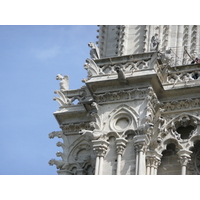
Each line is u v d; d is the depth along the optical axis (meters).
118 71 49.00
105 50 55.19
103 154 47.97
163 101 50.53
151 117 48.84
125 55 50.78
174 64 53.94
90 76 50.62
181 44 55.09
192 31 55.66
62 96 53.75
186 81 50.88
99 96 49.94
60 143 52.50
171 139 49.47
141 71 49.78
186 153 48.66
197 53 54.84
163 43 54.91
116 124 48.91
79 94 53.53
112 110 49.38
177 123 50.28
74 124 52.66
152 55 50.16
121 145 47.66
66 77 54.59
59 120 53.16
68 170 51.34
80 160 51.56
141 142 47.19
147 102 48.75
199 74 51.56
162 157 49.69
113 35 55.81
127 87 49.66
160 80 50.31
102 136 48.41
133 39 54.62
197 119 49.66
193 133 49.28
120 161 47.28
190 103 50.22
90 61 51.28
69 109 52.94
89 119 52.25
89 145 51.84
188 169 49.06
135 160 47.03
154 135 48.97
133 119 48.47
